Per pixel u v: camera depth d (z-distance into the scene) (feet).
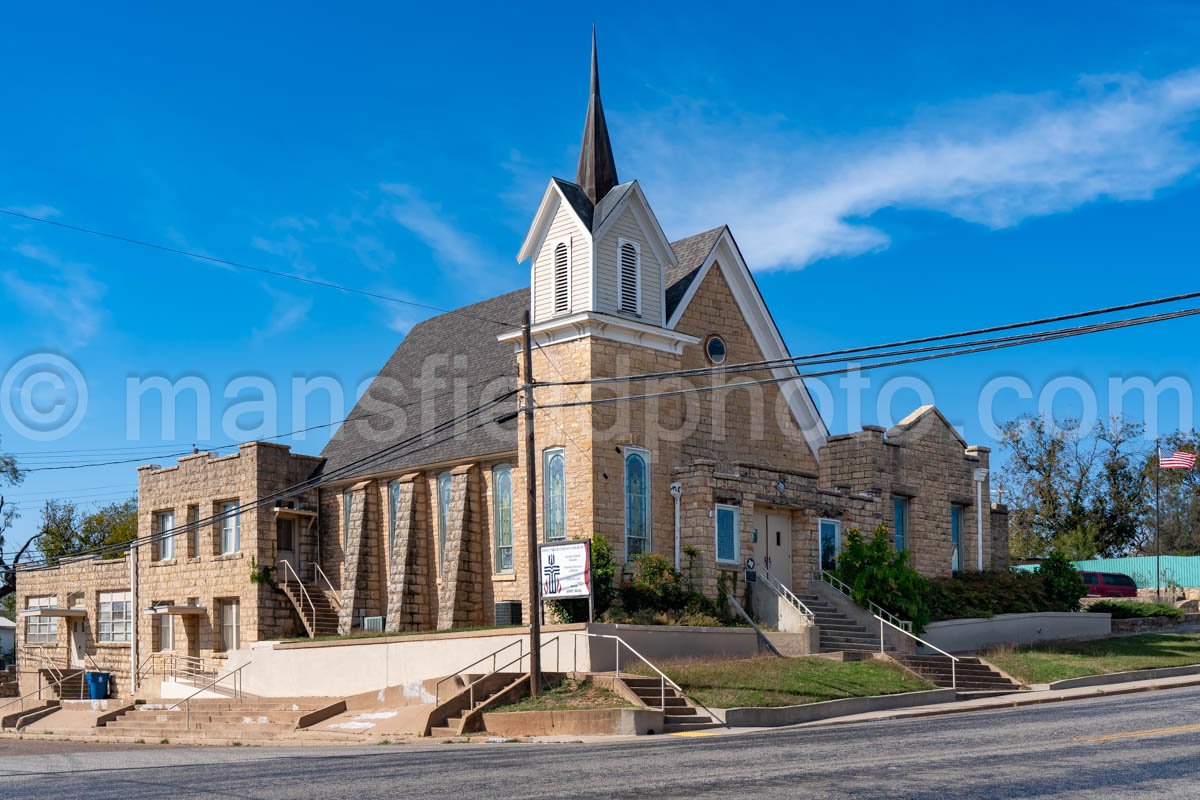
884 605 121.49
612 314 118.62
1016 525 242.78
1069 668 112.47
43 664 179.42
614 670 98.12
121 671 164.14
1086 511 235.61
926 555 141.08
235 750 85.30
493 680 93.91
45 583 182.19
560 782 55.16
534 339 122.31
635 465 118.83
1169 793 48.39
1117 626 148.46
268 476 147.02
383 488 142.41
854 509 132.16
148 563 160.45
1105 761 57.62
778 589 118.11
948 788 50.34
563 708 86.94
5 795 58.13
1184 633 140.36
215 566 149.69
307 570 148.97
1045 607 142.51
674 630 103.71
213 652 148.25
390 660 113.29
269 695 126.41
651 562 113.80
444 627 124.88
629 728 81.61
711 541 116.47
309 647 122.11
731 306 134.21
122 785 60.39
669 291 129.49
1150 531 244.01
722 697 89.81
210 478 152.87
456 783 55.88
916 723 81.71
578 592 102.01
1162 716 78.07
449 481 134.21
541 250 123.95
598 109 128.47
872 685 97.91
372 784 56.54
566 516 116.47
